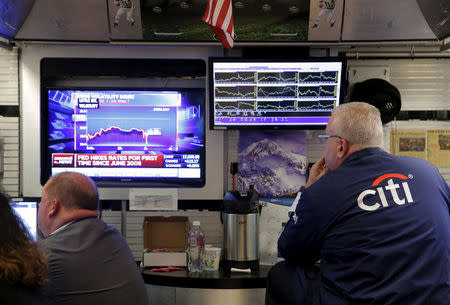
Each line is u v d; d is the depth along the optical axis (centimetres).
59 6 303
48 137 342
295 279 192
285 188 344
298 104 331
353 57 351
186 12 302
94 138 343
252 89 328
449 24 302
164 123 344
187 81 349
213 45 335
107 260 187
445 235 165
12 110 341
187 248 321
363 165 177
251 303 296
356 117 183
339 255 168
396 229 162
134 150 344
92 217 200
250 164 346
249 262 312
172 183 346
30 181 341
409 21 310
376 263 158
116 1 299
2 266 106
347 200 171
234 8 300
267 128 333
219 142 344
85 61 340
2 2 282
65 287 174
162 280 299
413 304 152
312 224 177
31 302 110
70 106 341
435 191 172
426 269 157
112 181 345
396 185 170
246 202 310
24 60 339
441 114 357
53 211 197
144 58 343
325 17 309
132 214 345
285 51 341
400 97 340
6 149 341
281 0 297
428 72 356
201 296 296
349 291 161
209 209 346
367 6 304
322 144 348
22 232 116
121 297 185
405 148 356
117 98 342
